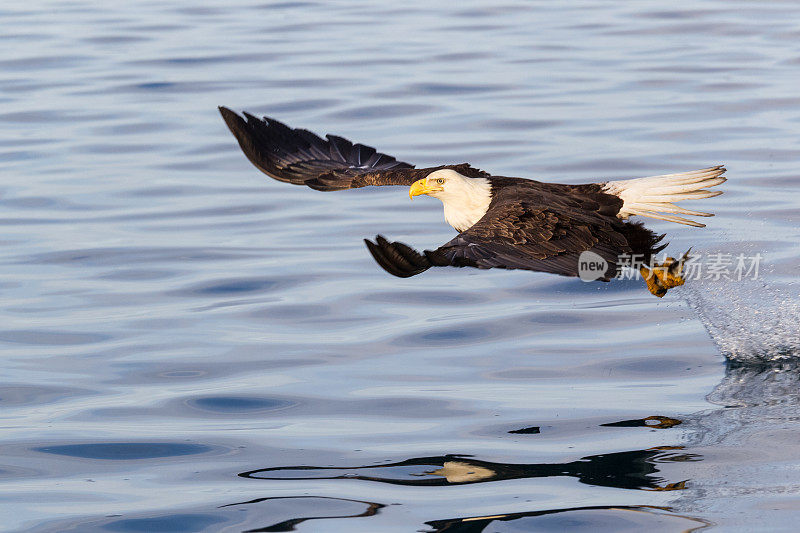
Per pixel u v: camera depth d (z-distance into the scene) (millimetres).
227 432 10141
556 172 18125
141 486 9148
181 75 25438
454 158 19062
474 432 10016
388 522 8398
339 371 11523
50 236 16125
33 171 19219
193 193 18109
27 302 13641
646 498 8688
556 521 8344
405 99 23062
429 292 13883
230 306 13477
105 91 24250
